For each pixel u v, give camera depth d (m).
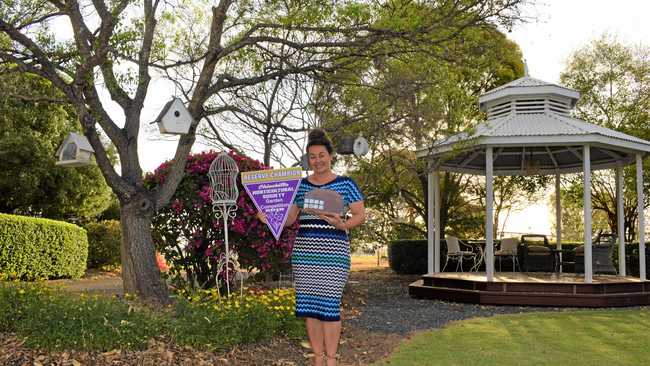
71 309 4.82
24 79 7.02
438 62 7.93
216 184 6.51
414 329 7.25
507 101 11.93
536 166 13.50
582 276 11.84
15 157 14.43
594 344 6.16
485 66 7.74
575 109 17.86
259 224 7.49
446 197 17.14
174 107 6.23
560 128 10.62
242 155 8.06
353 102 10.30
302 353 5.27
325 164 3.76
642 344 6.17
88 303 5.04
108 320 4.73
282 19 6.56
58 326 4.59
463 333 6.88
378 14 7.00
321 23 6.86
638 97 17.28
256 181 5.90
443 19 6.93
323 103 10.78
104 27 5.78
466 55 7.44
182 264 7.70
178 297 5.96
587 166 10.29
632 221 18.28
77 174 15.76
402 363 5.16
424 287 11.12
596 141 10.09
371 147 11.07
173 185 6.68
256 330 5.26
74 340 4.53
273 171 5.82
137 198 6.46
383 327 7.30
